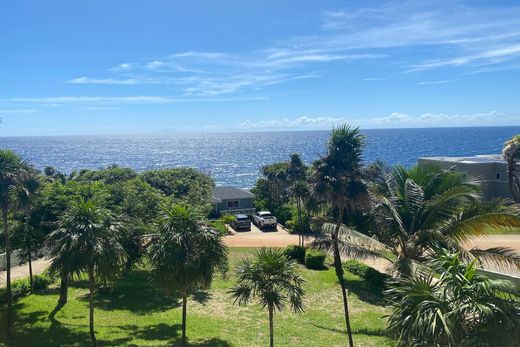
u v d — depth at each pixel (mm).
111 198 24578
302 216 42594
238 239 39531
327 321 19906
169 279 14586
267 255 14656
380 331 18406
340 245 19141
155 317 20531
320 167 16781
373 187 19219
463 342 8266
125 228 16828
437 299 8773
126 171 44469
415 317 8719
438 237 17594
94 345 15430
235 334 18094
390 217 19188
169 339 17359
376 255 19359
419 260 18672
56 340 16969
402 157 170625
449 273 9016
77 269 14844
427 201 19141
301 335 17938
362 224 23719
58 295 24125
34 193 17984
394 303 9383
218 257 15547
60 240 15023
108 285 24500
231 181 119875
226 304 22562
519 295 8906
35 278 25281
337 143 16719
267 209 53938
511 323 8133
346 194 16719
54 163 183375
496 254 17094
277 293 14492
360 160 16781
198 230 14961
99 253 14664
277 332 18297
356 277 27188
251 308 21984
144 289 25391
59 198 20938
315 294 24031
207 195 43625
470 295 8578
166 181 42844
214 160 194000
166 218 15016
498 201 17156
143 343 16734
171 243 14547
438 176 20688
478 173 42406
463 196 18016
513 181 36781
